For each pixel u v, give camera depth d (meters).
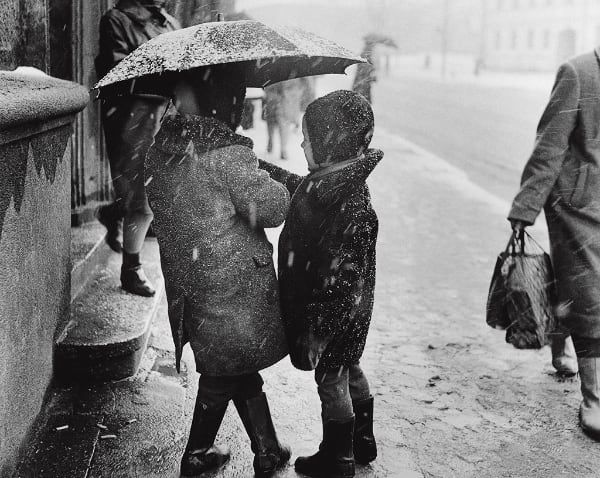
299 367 3.38
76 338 4.45
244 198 3.19
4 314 3.24
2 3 4.10
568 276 4.30
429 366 5.06
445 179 13.02
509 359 5.22
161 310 5.87
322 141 3.25
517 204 4.46
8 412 3.33
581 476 3.71
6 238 3.27
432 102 30.94
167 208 3.28
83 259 5.38
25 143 3.55
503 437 4.09
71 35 6.20
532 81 46.53
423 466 3.76
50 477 3.50
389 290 6.73
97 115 6.67
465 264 7.64
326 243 3.26
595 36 61.69
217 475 3.60
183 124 3.20
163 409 4.21
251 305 3.29
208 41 3.13
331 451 3.51
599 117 4.29
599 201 4.31
